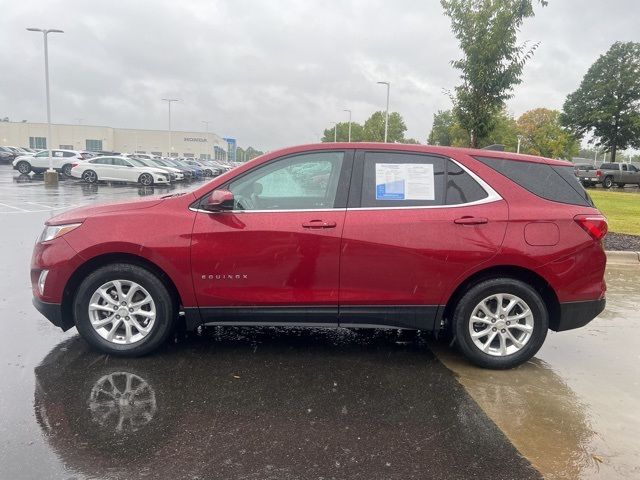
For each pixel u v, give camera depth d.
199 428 3.14
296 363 4.21
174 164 39.88
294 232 3.99
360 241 3.98
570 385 3.92
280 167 4.16
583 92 61.09
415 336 4.98
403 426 3.24
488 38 9.37
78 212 4.23
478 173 4.14
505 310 4.12
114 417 3.24
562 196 4.18
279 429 3.16
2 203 16.28
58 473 2.65
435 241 3.99
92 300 4.10
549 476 2.76
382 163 4.14
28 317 5.10
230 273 4.03
